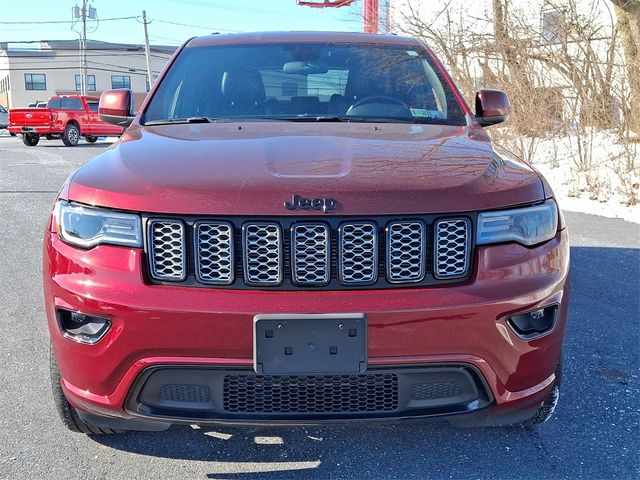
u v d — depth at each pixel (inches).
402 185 89.9
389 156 100.2
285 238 86.7
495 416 93.3
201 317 84.4
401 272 88.3
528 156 415.5
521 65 418.9
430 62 153.2
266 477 99.1
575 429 113.5
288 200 86.8
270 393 87.5
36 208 327.0
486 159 102.7
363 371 85.2
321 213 86.3
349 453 105.8
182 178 91.3
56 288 91.2
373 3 563.8
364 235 87.3
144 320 85.1
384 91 141.6
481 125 145.9
